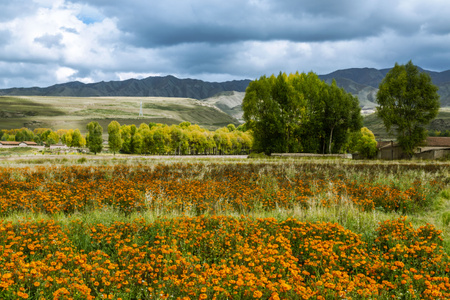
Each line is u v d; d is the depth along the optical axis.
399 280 5.64
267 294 4.84
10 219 8.98
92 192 12.71
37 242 6.72
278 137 53.34
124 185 14.44
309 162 32.81
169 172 21.05
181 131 106.00
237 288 4.98
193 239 7.44
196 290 4.85
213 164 28.22
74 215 9.68
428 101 50.75
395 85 52.38
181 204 11.60
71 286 4.74
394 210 12.03
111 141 95.81
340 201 11.78
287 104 53.03
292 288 4.96
